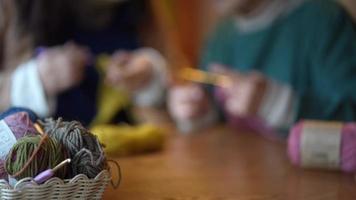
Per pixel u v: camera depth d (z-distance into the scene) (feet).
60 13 5.79
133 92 6.46
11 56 5.71
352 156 4.03
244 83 5.64
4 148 3.12
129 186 3.87
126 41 6.63
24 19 5.60
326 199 3.61
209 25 8.91
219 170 4.30
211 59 7.11
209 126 6.62
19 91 5.25
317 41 5.93
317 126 4.21
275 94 5.67
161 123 6.63
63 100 5.94
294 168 4.31
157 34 6.84
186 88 6.63
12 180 3.00
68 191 3.03
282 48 6.14
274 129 5.80
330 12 5.99
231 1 6.27
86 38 6.40
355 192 3.73
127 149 4.76
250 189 3.81
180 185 3.90
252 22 6.42
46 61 5.34
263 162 4.54
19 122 3.22
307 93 5.94
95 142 3.18
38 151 3.00
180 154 4.87
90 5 6.12
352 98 5.74
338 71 5.75
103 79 6.27
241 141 5.53
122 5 6.44
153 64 6.60
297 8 6.15
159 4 6.83
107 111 6.16
